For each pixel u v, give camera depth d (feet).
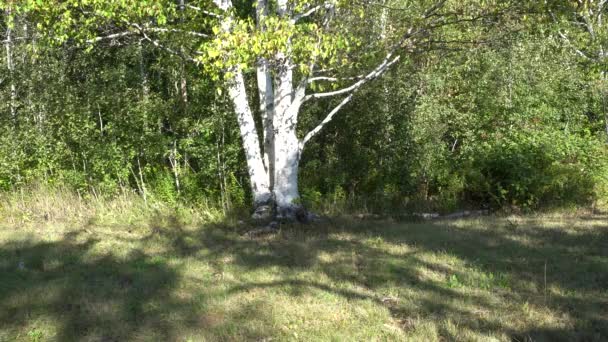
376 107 39.24
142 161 39.60
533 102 46.96
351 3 32.01
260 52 26.03
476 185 38.04
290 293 19.61
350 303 18.45
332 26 32.09
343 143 40.32
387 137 39.65
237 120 33.45
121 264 24.08
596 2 38.40
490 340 15.10
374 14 34.09
